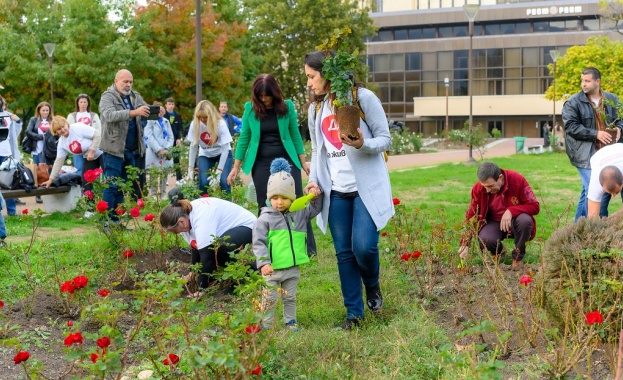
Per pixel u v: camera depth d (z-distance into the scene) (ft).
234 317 13.07
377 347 16.43
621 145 21.52
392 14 230.48
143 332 16.84
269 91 25.00
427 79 227.61
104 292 15.55
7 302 18.44
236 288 14.83
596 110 26.86
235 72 113.70
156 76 106.11
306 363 15.33
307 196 17.88
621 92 124.16
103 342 11.77
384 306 19.44
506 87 219.82
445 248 21.29
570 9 214.28
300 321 19.02
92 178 24.75
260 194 25.90
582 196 27.58
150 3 106.52
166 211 20.97
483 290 20.38
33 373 12.89
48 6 117.08
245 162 25.79
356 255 17.83
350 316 18.31
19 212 40.86
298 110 146.72
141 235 25.59
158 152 42.57
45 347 16.24
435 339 16.69
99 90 105.70
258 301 14.67
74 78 103.86
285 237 17.99
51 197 39.78
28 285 19.92
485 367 11.93
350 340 16.63
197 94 54.49
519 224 23.56
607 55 128.77
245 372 11.89
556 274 15.66
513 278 21.85
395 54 230.27
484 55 220.84
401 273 22.36
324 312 19.70
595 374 14.12
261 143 25.71
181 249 25.70
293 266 18.20
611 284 14.10
